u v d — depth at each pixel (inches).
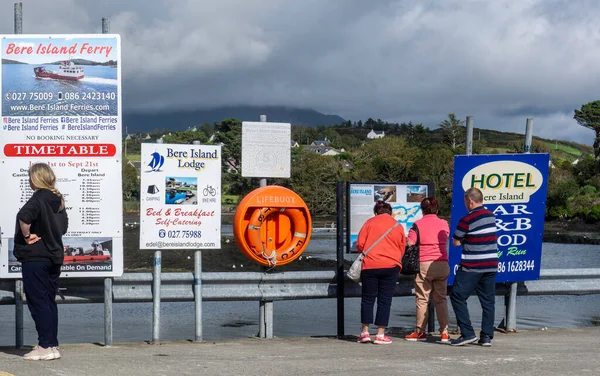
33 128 354.3
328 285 419.2
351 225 420.5
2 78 353.4
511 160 418.6
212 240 385.4
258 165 402.0
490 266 367.9
